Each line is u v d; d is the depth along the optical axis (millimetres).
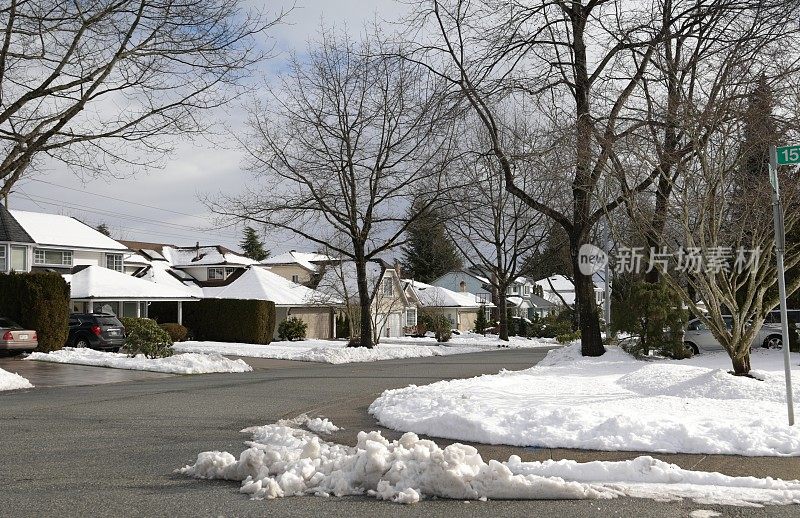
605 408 10891
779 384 12945
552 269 54469
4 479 7848
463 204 33594
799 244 16359
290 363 29297
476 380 16016
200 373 23547
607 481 7594
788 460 8367
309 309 53094
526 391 13703
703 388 12984
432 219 34781
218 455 8047
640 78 19000
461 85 22766
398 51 23703
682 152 15984
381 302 47000
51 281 29062
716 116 15148
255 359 31109
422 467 7238
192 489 7371
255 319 44500
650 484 7426
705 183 16125
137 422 12086
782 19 16703
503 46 21719
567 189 26312
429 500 6926
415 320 65188
